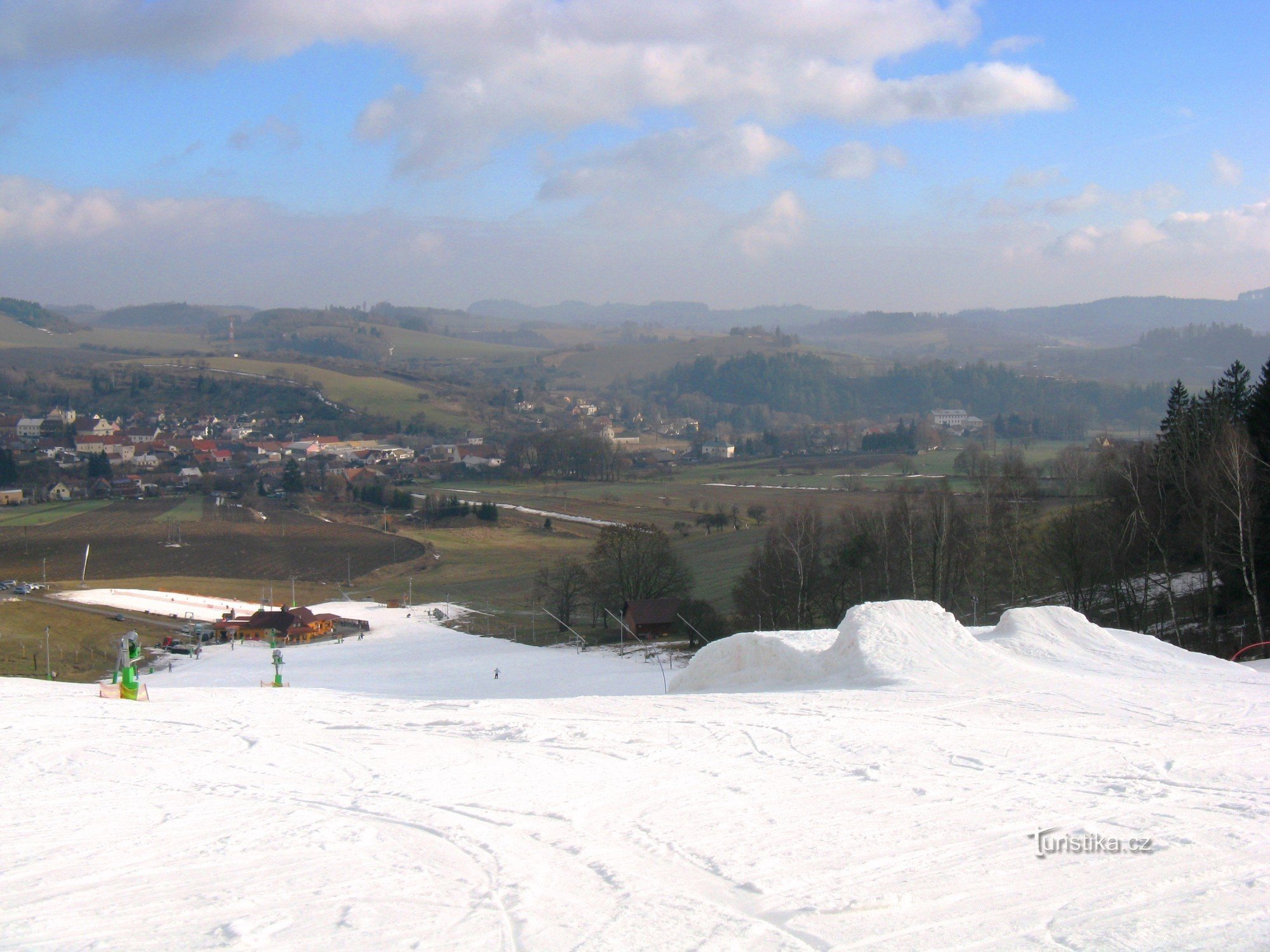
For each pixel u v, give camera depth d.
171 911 8.69
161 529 125.38
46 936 8.08
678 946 8.00
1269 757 15.59
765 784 13.74
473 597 94.00
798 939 8.19
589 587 78.81
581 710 21.08
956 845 10.85
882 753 15.85
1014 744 16.56
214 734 17.44
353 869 9.92
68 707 20.30
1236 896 9.32
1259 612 38.31
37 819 11.64
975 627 32.97
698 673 30.25
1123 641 30.59
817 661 27.47
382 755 15.67
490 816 12.05
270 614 80.75
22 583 91.75
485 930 8.30
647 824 11.71
